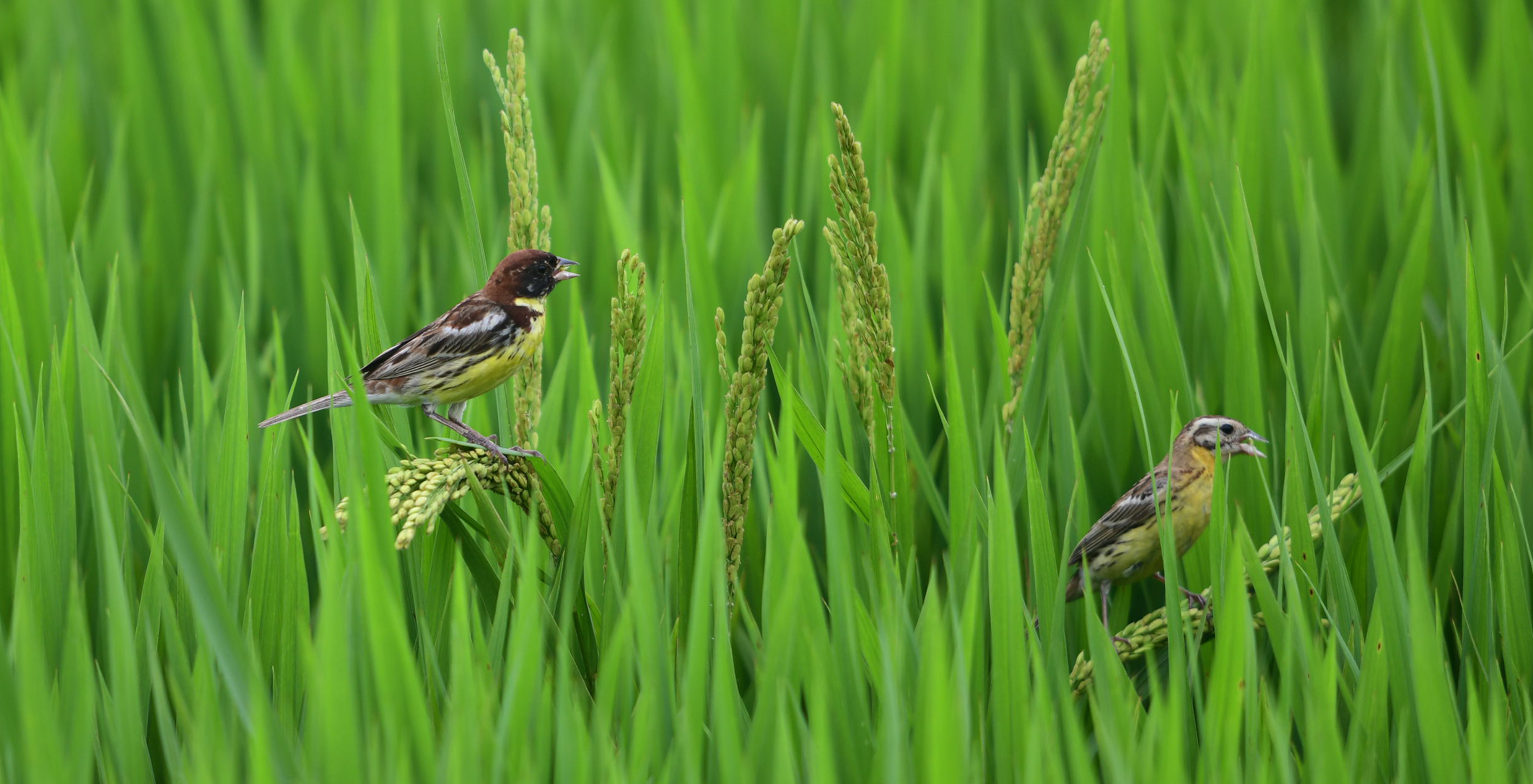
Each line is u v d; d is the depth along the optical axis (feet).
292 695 20.72
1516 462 26.27
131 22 42.88
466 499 24.14
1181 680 18.61
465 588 17.63
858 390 20.99
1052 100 43.86
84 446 25.86
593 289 38.55
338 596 17.57
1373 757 19.22
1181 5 50.26
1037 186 23.57
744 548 27.17
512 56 22.29
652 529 21.09
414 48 46.75
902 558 22.11
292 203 40.57
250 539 26.61
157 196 40.57
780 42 48.08
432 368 21.85
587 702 19.80
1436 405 30.22
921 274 34.42
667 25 44.19
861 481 22.33
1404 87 42.60
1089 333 33.37
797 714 18.39
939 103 46.32
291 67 44.52
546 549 22.22
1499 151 41.52
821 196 37.86
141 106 42.52
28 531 20.79
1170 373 29.04
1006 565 18.75
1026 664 18.53
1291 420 22.39
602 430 20.02
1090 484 30.30
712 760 18.52
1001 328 24.56
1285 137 36.45
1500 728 17.46
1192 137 39.88
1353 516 27.86
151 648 19.71
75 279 26.21
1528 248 36.35
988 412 27.68
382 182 36.81
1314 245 30.37
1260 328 31.42
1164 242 36.14
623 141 42.11
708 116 40.40
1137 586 28.84
